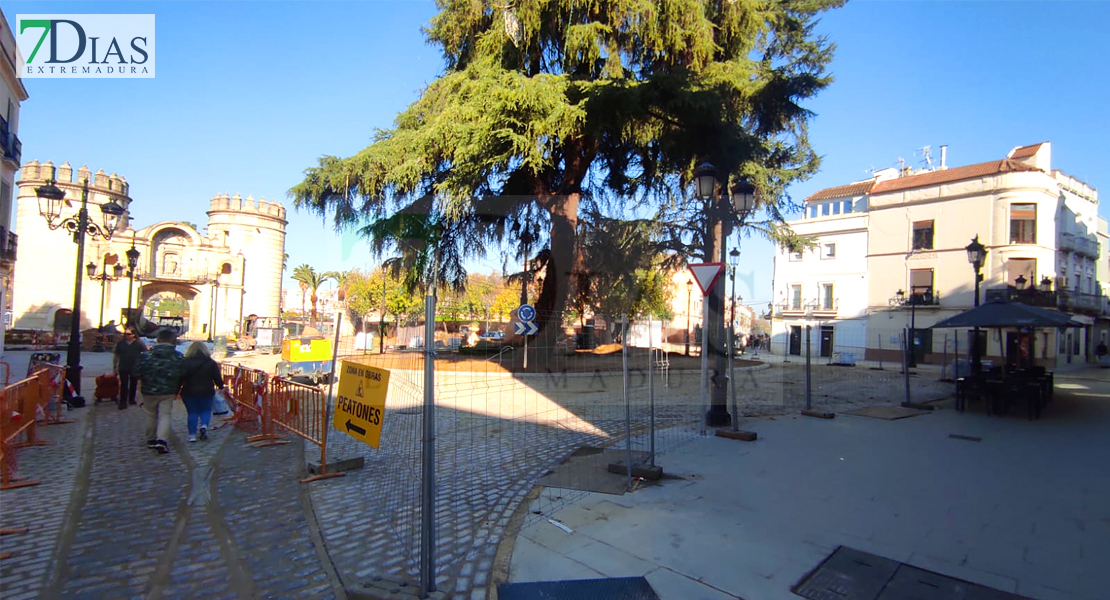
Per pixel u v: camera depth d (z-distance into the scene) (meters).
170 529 4.44
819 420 9.69
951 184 32.97
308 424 6.59
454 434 8.17
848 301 36.84
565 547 4.04
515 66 14.42
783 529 4.36
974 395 11.09
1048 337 31.11
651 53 13.39
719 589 3.41
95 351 30.98
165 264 53.00
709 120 11.38
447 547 4.09
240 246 61.97
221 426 8.68
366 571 3.73
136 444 7.35
